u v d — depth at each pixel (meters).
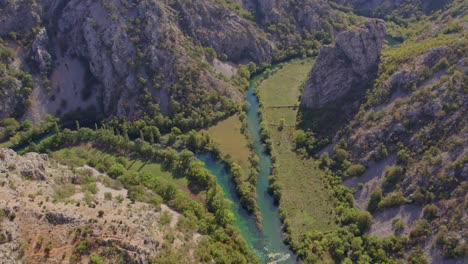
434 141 134.50
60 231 101.69
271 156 168.75
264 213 144.12
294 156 167.38
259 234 136.00
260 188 155.12
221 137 182.75
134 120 188.00
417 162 134.00
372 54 178.00
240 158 170.12
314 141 168.62
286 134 180.50
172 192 142.75
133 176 148.38
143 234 106.81
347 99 174.12
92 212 110.44
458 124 132.38
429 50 158.88
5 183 110.25
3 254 91.56
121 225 107.00
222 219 134.88
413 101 147.50
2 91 186.38
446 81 143.62
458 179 121.19
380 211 131.88
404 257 116.88
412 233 119.50
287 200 146.75
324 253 125.06
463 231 111.38
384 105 157.88
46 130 186.50
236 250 124.06
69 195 119.12
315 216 139.50
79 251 98.19
